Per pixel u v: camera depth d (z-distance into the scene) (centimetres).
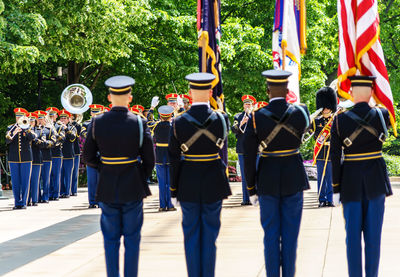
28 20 2484
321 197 1739
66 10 2731
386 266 962
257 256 1051
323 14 4056
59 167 2273
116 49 3083
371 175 808
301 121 813
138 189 796
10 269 995
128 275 795
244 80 3759
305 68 3994
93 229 1410
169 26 3422
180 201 805
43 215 1730
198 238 803
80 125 2444
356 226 805
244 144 823
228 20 3825
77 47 2972
